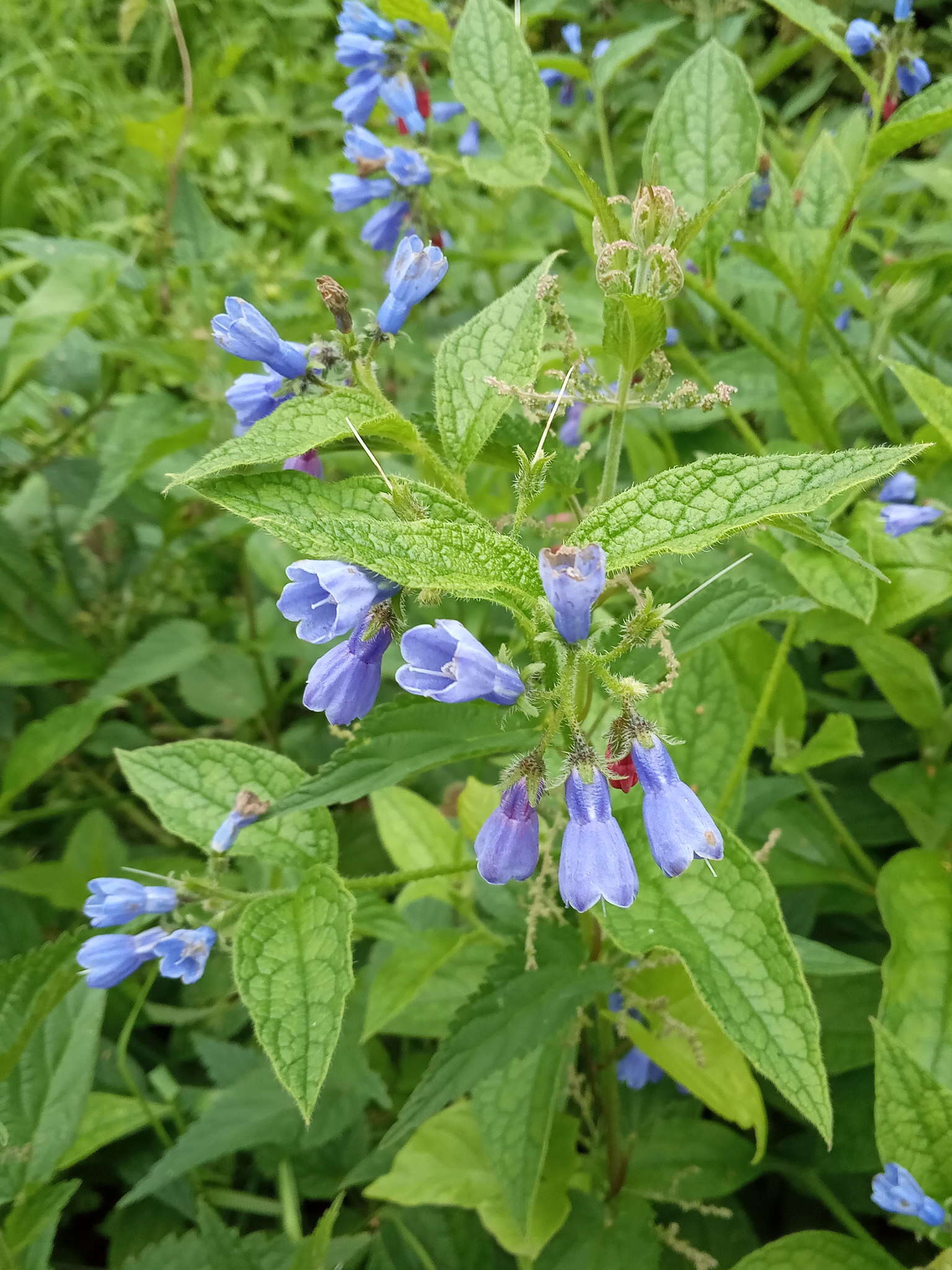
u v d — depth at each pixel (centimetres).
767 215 22
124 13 30
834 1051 19
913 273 22
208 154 48
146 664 24
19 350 24
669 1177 18
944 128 18
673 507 10
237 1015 22
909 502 20
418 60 24
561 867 10
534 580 10
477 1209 19
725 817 17
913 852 18
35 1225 15
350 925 12
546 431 11
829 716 19
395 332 13
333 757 12
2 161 48
